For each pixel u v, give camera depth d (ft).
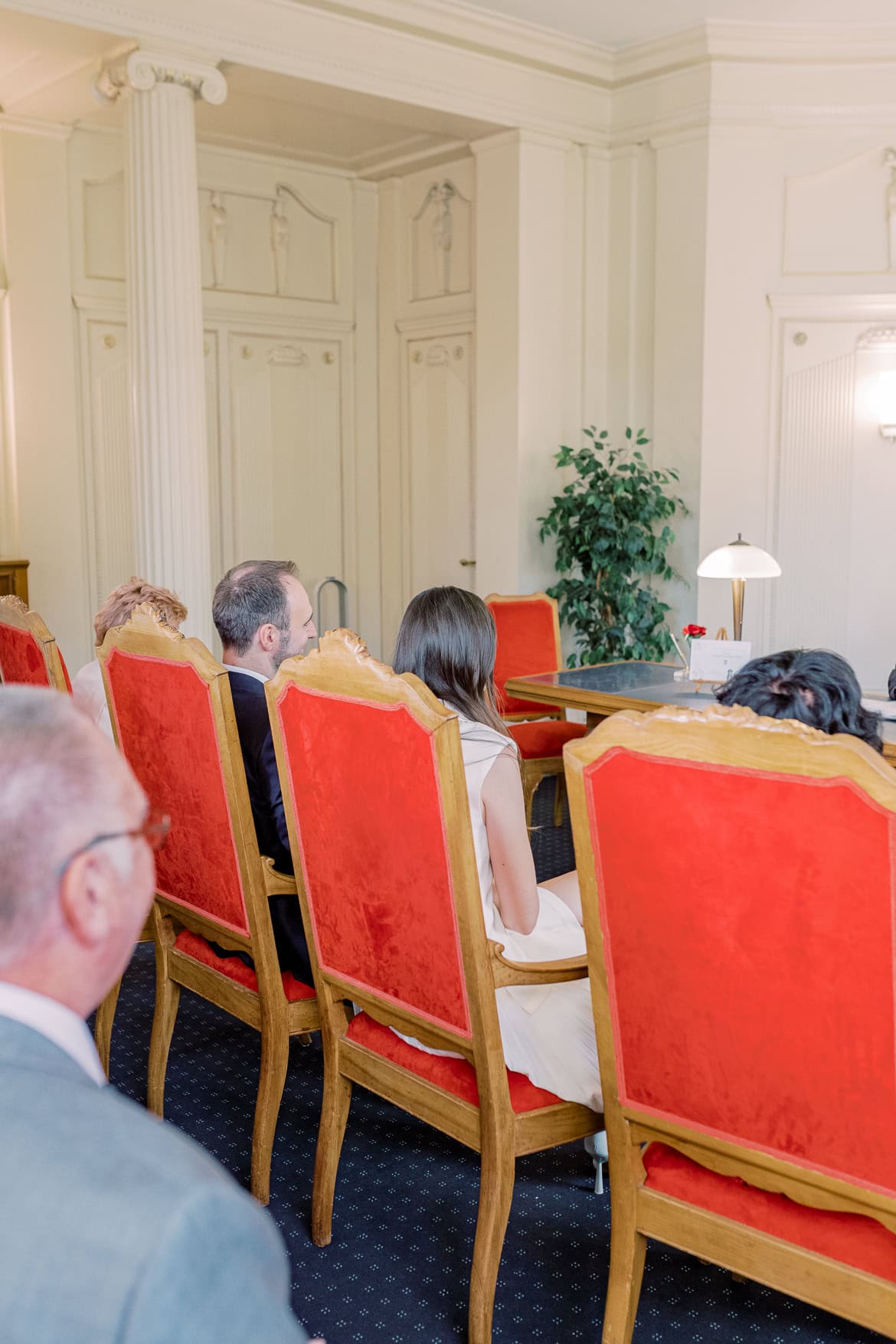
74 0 15.20
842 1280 5.22
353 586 25.08
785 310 20.88
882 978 4.72
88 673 10.24
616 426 22.45
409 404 24.22
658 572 21.17
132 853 2.35
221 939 8.29
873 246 20.59
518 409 21.44
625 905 5.49
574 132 21.30
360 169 23.68
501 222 21.20
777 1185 5.37
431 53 19.03
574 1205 8.01
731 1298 7.01
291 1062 10.17
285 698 6.98
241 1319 1.92
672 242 21.12
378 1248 7.51
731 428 21.13
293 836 7.31
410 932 6.64
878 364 20.79
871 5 18.76
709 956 5.24
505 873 6.95
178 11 16.12
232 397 22.80
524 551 21.93
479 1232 6.46
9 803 2.21
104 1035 9.84
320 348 23.99
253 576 8.92
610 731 5.30
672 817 5.16
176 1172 1.99
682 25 19.61
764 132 20.38
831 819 4.67
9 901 2.19
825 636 21.59
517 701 17.90
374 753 6.44
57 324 20.25
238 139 21.76
